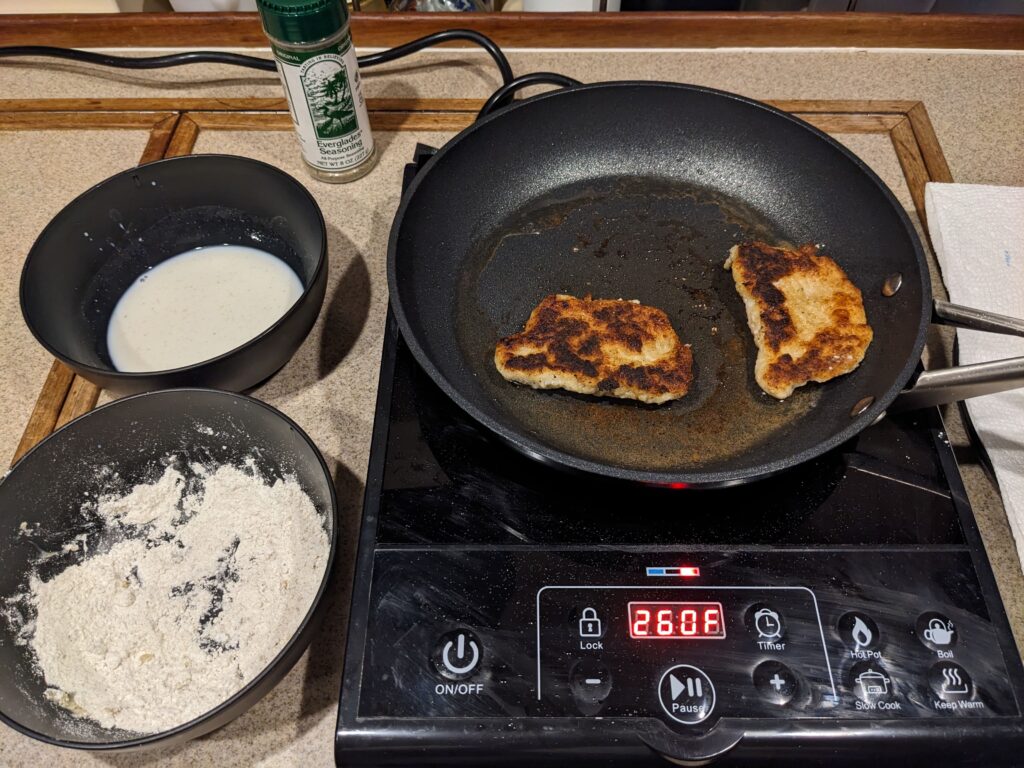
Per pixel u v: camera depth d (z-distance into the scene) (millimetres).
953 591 508
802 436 595
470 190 751
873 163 840
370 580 517
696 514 550
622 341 637
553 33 944
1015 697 466
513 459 584
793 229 738
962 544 532
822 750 454
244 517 579
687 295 695
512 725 459
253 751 507
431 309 676
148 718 480
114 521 589
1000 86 910
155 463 611
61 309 645
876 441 586
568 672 478
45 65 959
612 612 502
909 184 818
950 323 585
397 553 530
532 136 772
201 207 726
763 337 639
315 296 625
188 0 1013
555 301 668
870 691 468
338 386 680
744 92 902
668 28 936
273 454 585
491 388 636
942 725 456
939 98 897
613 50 962
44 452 544
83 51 916
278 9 661
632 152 791
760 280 669
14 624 512
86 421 556
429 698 470
